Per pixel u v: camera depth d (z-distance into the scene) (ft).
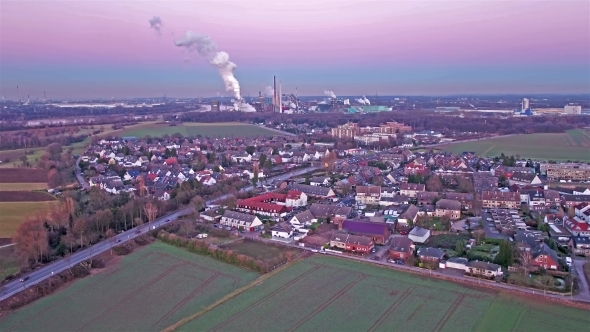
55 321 415.44
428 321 403.75
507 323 398.01
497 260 531.91
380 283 486.79
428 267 523.29
